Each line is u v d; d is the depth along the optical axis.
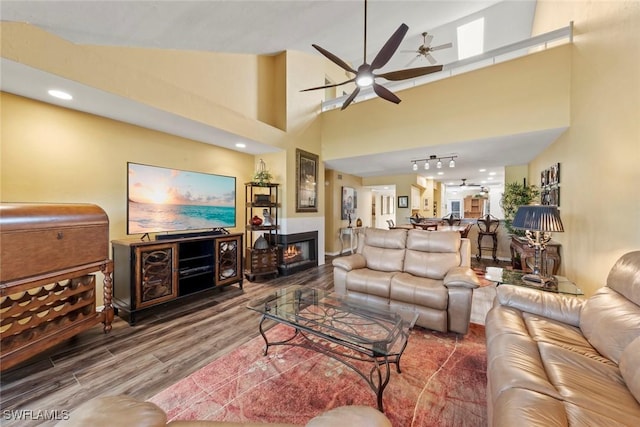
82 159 2.79
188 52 3.35
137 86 2.58
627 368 1.16
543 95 3.35
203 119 3.21
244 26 2.94
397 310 2.15
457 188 12.54
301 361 2.04
